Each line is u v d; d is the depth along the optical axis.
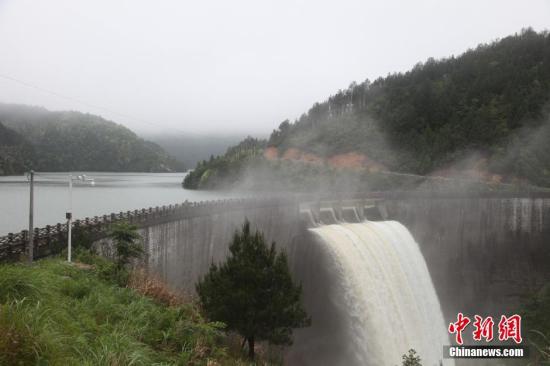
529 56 130.00
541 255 65.69
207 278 20.84
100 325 12.76
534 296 44.72
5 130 163.50
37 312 10.07
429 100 126.19
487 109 112.06
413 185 96.56
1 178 144.75
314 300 39.06
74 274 17.52
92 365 9.70
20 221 59.56
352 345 34.97
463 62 146.38
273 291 19.83
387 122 130.38
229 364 16.03
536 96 108.56
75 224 23.53
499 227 63.78
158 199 106.38
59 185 138.00
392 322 37.78
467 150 103.50
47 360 8.59
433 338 44.69
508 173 92.94
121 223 20.84
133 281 19.19
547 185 85.44
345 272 35.59
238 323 19.44
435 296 48.81
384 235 44.88
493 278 62.94
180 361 13.27
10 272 11.27
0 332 8.41
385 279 39.47
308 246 40.81
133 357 10.86
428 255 59.22
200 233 31.06
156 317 15.57
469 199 61.75
